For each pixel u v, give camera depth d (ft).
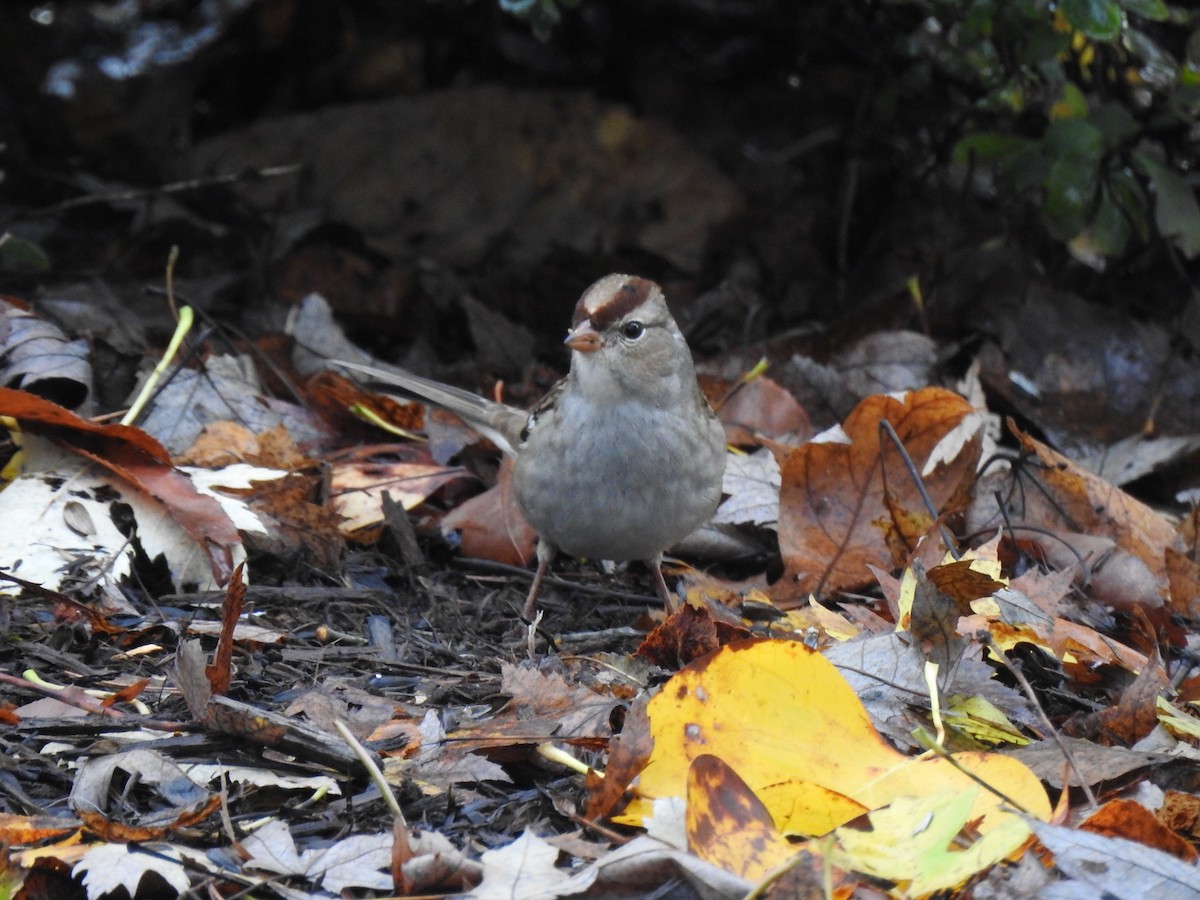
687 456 26.40
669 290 45.21
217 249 45.78
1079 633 23.67
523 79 53.72
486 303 45.21
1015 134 41.57
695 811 16.44
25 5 55.06
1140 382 39.04
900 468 27.91
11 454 27.86
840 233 45.11
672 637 22.29
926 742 17.39
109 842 17.29
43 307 35.17
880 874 16.11
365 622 25.68
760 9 48.75
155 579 26.21
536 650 25.45
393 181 50.37
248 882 16.72
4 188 47.55
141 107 53.67
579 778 19.69
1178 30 38.37
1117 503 29.78
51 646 22.80
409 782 19.11
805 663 18.48
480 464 32.86
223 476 27.63
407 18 54.85
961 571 21.90
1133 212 37.68
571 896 15.98
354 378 36.42
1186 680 23.15
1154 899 15.55
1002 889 15.78
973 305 41.39
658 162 50.49
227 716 19.42
